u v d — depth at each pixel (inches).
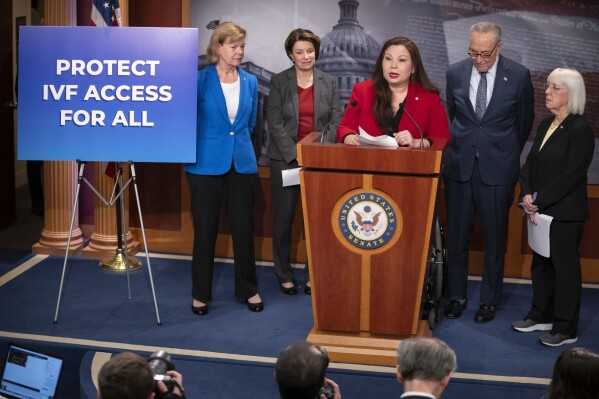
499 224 219.9
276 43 258.2
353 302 194.2
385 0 251.4
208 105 217.8
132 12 264.4
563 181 201.8
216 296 236.8
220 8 259.6
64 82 211.5
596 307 236.1
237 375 188.5
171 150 212.1
